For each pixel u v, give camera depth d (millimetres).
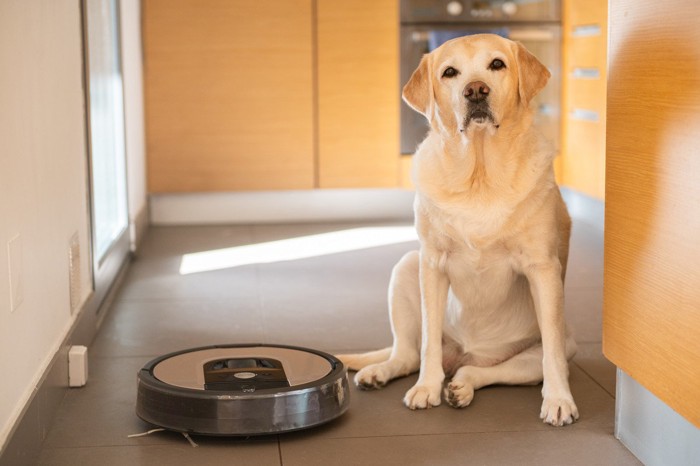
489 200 2270
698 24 1701
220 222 5500
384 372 2514
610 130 2135
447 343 2623
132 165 4641
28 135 2150
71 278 2719
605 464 2033
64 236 2629
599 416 2324
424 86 2391
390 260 4352
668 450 1927
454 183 2285
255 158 5391
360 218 5582
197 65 5277
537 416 2311
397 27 5324
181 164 5352
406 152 5453
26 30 2168
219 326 3223
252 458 2057
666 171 1849
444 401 2426
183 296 3674
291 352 2461
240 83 5316
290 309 3459
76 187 2879
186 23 5230
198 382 2225
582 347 2955
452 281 2447
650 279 1935
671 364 1837
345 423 2268
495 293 2418
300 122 5383
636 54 1979
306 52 5320
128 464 2025
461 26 5312
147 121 5297
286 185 5438
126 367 2744
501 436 2184
